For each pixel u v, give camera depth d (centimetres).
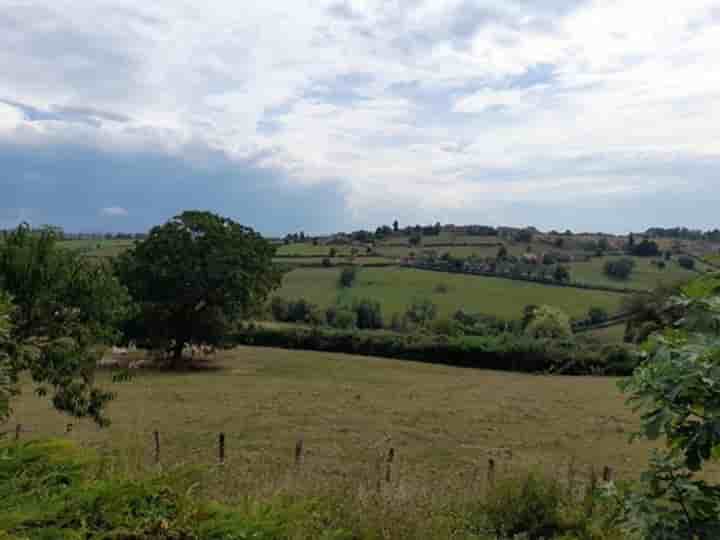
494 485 846
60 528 354
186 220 4650
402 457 1831
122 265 4550
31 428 1991
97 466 466
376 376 4397
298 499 568
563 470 1505
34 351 1105
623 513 350
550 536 719
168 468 521
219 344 4822
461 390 3684
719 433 291
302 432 2238
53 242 1212
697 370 298
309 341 5900
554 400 3250
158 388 3553
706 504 319
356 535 532
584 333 5966
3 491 382
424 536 583
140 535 366
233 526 393
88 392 1371
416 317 6744
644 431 315
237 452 1808
